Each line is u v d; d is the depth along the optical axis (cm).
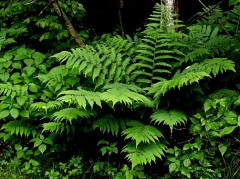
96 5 659
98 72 379
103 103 366
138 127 334
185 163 325
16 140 405
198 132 337
